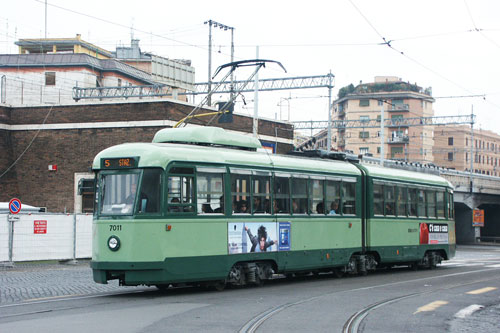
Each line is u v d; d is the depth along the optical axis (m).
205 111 37.06
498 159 127.31
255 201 16.50
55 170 36.22
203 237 14.92
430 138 106.00
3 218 24.34
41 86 58.00
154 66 41.00
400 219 22.58
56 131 36.38
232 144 16.88
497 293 15.51
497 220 84.75
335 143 107.25
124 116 35.22
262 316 11.27
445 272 22.92
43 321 10.48
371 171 21.28
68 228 26.34
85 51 66.69
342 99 106.62
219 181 15.47
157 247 14.02
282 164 17.52
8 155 36.75
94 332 9.42
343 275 20.61
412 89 103.94
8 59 58.62
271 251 16.88
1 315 11.20
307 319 11.05
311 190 18.56
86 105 35.91
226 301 13.39
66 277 19.94
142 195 14.04
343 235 19.73
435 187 25.16
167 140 16.25
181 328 9.88
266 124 41.53
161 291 15.55
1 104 36.53
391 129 103.12
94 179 14.67
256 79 35.56
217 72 28.30
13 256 24.38
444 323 10.91
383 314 11.83
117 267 13.95
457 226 74.25
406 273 22.34
